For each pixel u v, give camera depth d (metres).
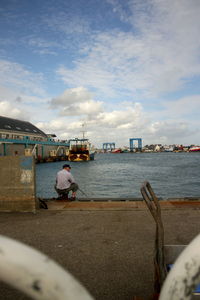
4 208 5.36
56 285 0.45
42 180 31.92
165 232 3.86
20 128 87.44
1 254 0.45
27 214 5.16
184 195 18.47
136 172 39.84
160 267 1.49
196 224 4.23
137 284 2.42
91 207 5.62
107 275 2.60
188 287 0.58
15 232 4.00
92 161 86.25
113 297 2.21
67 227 4.23
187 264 0.60
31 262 0.46
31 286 0.44
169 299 0.59
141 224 4.32
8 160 5.37
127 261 2.91
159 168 46.72
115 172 40.72
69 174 7.17
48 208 5.68
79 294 0.47
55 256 3.07
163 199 6.34
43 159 84.06
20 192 5.33
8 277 0.44
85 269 2.73
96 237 3.72
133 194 18.91
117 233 3.88
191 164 57.06
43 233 3.94
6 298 2.22
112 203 6.02
